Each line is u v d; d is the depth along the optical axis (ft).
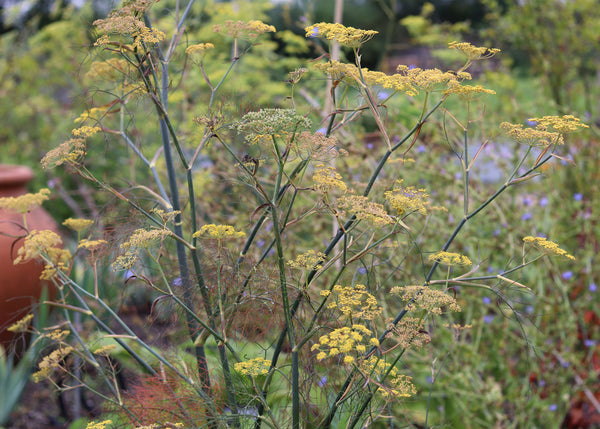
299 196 9.54
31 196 5.49
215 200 10.07
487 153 10.73
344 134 9.62
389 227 6.26
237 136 5.90
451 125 10.50
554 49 14.70
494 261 10.53
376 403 5.49
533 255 9.59
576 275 10.36
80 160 5.81
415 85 5.13
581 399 9.80
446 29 16.43
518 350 9.91
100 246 6.02
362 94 5.32
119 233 6.29
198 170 10.53
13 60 17.87
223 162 9.76
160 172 10.87
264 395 5.32
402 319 4.86
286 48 13.74
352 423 5.18
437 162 10.57
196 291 6.03
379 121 5.18
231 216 9.68
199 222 8.68
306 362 5.58
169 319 6.40
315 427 5.38
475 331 10.00
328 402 5.59
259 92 12.39
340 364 5.46
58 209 14.83
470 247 9.91
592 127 11.60
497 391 8.99
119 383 8.49
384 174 9.69
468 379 8.97
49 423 10.18
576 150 11.63
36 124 17.94
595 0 14.62
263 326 6.15
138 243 5.01
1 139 17.95
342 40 4.95
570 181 11.97
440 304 4.68
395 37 19.43
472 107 11.35
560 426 9.84
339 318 5.18
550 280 10.28
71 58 14.42
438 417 8.73
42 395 11.08
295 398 4.83
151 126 10.06
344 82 5.49
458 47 4.99
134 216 6.38
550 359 9.46
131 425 5.83
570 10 14.65
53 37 16.94
